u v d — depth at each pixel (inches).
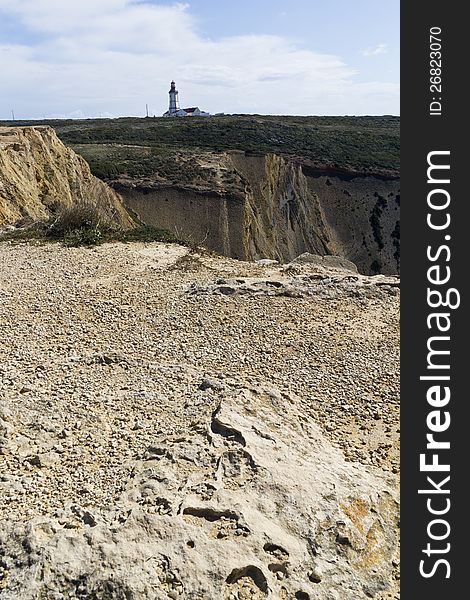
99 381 303.4
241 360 347.6
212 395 281.4
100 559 169.2
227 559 176.7
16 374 304.8
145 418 263.7
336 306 429.1
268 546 186.7
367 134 2699.3
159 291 454.3
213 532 187.5
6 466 221.6
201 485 205.6
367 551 201.0
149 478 208.5
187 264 524.1
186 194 1646.2
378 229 2014.0
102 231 631.8
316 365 346.6
